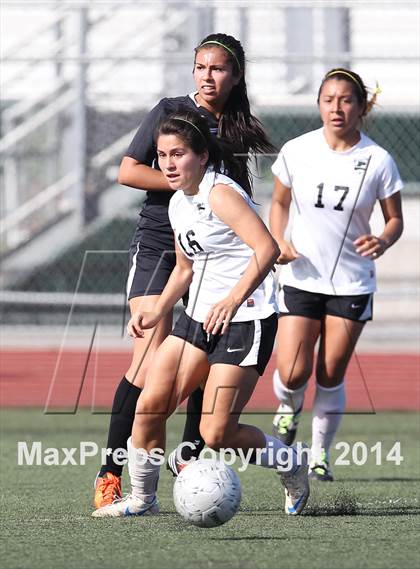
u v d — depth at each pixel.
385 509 18.11
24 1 41.72
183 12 49.03
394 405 36.94
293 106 45.31
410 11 48.97
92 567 12.91
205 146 15.45
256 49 48.69
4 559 13.42
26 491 20.55
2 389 38.41
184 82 48.06
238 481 15.18
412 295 44.75
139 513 17.25
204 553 13.79
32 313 45.59
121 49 50.53
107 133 47.59
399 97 47.78
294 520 16.78
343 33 48.62
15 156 49.91
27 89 52.56
